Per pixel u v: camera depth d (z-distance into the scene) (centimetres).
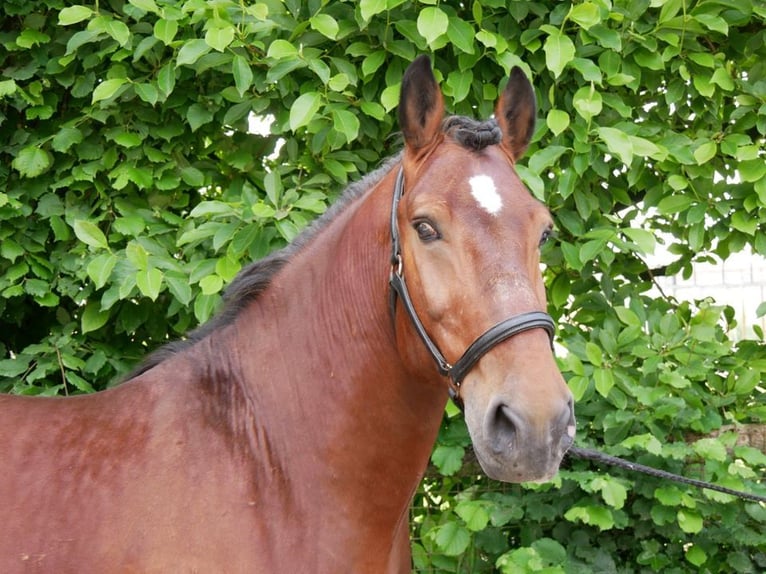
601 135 254
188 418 166
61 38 287
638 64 284
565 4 272
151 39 261
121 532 154
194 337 186
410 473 171
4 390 281
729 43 297
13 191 280
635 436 259
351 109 277
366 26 268
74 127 274
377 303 168
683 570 279
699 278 742
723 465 262
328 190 278
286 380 172
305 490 165
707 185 283
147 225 275
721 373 301
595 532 282
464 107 284
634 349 272
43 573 151
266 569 157
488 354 143
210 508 157
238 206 260
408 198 157
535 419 135
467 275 147
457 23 258
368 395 167
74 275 279
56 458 161
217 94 274
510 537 296
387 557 174
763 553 278
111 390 174
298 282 179
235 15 264
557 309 300
